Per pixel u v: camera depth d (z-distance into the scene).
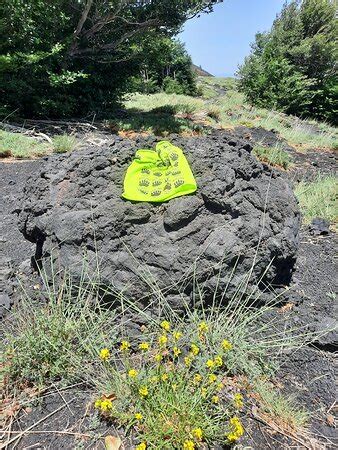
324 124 13.58
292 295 3.06
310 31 16.27
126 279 2.59
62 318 2.36
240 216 2.77
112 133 9.16
